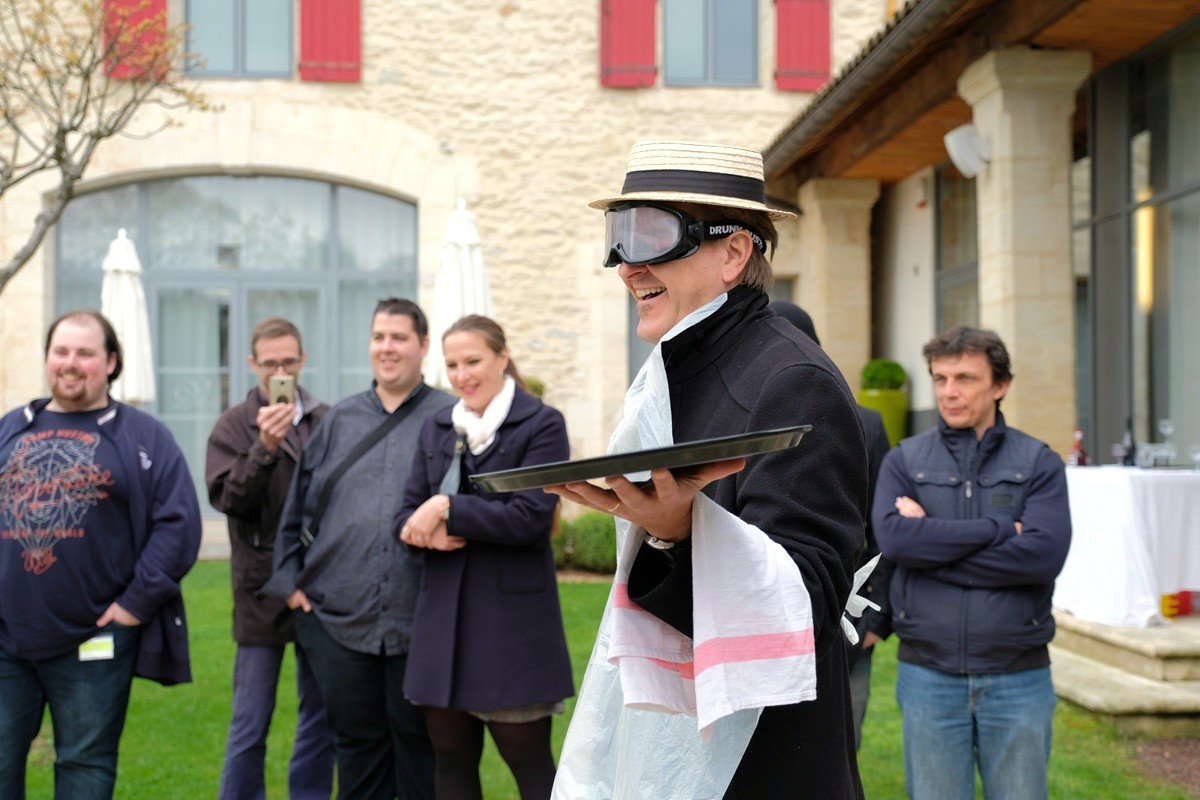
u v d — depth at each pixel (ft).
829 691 5.16
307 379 36.35
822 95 27.07
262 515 12.37
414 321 11.60
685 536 4.47
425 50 35.65
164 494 10.75
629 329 36.04
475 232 23.85
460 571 10.09
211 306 36.22
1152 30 21.93
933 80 25.79
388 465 11.19
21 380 34.09
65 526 10.23
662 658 4.67
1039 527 8.96
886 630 10.55
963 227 32.50
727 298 5.40
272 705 12.48
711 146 5.35
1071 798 12.58
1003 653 8.91
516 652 10.00
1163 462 20.85
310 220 36.40
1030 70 22.27
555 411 10.80
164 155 34.73
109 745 10.53
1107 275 26.22
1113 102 25.68
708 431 5.16
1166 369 24.00
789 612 4.33
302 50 35.09
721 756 4.80
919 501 9.54
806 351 5.08
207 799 12.95
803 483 4.74
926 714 9.13
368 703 11.02
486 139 35.78
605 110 36.06
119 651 10.49
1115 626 17.48
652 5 35.86
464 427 10.57
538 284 35.88
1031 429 22.35
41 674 10.38
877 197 35.68
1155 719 14.87
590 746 5.60
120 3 33.53
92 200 35.60
